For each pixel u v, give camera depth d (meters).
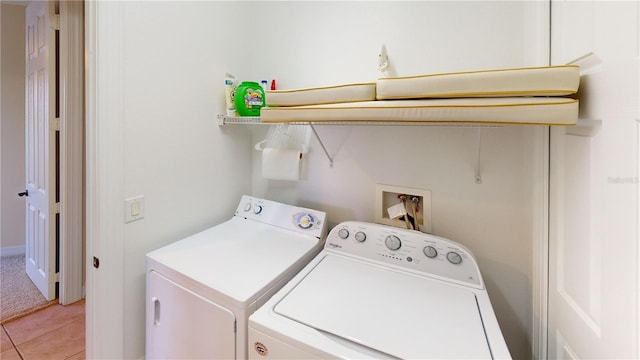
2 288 2.37
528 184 1.09
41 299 2.22
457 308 0.86
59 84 2.11
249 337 0.82
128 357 1.21
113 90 1.09
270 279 1.00
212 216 1.57
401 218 1.37
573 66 0.70
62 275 2.15
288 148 1.65
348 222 1.26
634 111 0.53
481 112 0.79
